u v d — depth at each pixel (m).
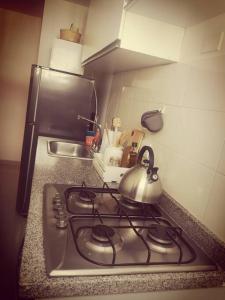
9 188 3.43
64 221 0.90
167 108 1.34
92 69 2.78
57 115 2.72
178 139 1.20
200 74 1.10
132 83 1.95
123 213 1.08
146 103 1.63
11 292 1.71
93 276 0.70
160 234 0.92
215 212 0.92
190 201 1.07
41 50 3.36
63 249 0.77
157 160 1.38
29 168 2.47
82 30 3.41
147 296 0.74
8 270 1.91
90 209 1.08
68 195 1.16
